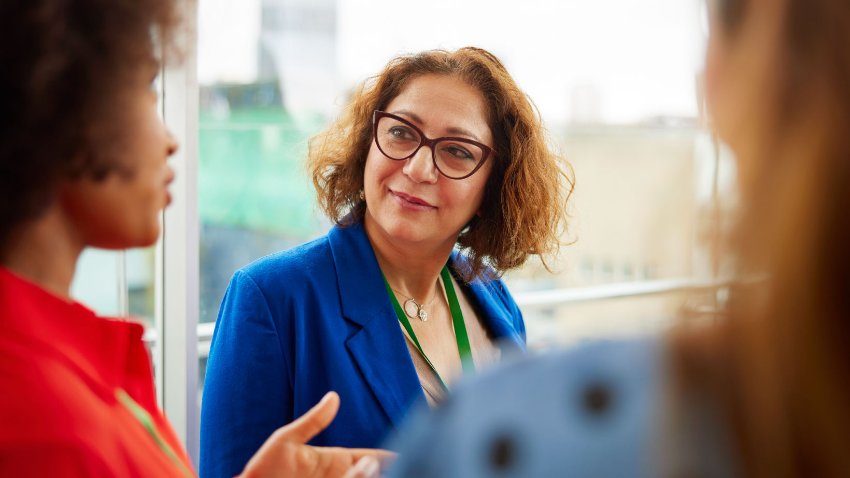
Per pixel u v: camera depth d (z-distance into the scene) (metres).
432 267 1.49
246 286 1.38
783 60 0.39
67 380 0.58
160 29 0.63
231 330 1.35
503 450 0.43
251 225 2.79
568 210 1.64
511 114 1.51
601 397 0.43
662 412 0.40
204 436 1.32
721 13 0.41
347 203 1.56
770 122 0.39
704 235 0.40
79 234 0.65
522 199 1.55
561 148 1.62
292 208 2.81
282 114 3.16
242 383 1.31
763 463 0.37
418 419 0.49
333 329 1.36
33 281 0.62
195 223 1.96
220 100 2.77
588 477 0.41
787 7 0.39
